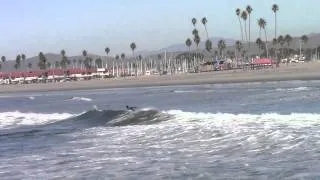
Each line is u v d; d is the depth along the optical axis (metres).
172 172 52.31
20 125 117.50
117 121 107.69
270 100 150.75
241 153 61.38
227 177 48.78
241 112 116.50
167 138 77.88
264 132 76.50
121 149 69.62
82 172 54.62
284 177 47.34
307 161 53.88
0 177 54.47
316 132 73.50
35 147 77.69
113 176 51.94
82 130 98.00
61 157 65.62
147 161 59.22
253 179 47.41
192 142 72.31
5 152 74.06
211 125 88.75
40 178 52.75
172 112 110.44
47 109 174.12
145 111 111.62
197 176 49.88
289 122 86.31
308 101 137.38
